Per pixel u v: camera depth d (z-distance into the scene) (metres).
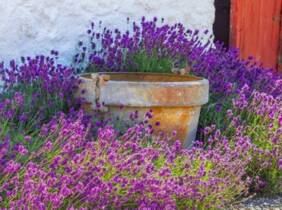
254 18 8.30
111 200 3.75
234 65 6.42
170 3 7.02
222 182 4.40
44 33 5.87
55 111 4.96
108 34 6.00
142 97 4.89
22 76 5.11
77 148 4.04
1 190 3.47
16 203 3.31
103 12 6.36
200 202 4.21
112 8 6.44
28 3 5.71
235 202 4.73
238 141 4.90
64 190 3.44
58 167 3.78
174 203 3.92
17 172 3.60
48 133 4.53
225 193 4.50
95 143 4.09
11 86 5.06
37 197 3.33
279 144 5.18
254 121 5.38
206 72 5.95
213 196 4.27
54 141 4.27
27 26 5.72
